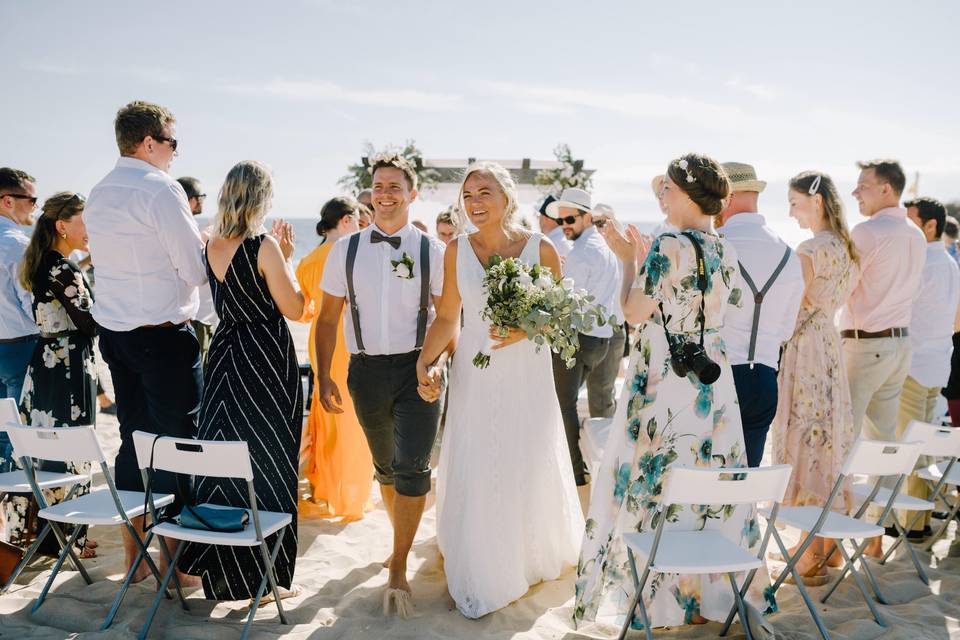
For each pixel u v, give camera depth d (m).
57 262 3.81
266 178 3.36
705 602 3.20
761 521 4.61
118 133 3.50
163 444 3.09
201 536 3.07
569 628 3.30
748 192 3.57
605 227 3.21
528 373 3.53
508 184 3.45
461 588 3.43
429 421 3.57
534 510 3.65
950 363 4.84
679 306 3.06
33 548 3.57
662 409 3.12
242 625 3.29
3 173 4.38
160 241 3.45
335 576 3.88
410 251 3.63
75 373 3.92
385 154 3.69
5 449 4.05
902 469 3.32
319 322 3.75
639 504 3.15
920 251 4.14
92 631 3.20
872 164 4.20
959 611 3.47
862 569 4.01
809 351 3.83
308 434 5.39
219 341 3.45
